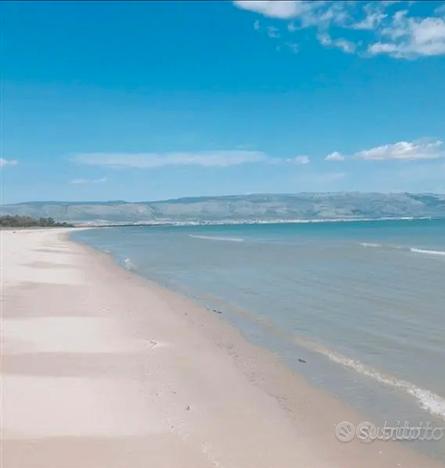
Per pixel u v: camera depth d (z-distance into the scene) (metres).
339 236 85.75
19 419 8.98
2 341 14.11
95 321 17.03
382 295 22.64
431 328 16.25
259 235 99.88
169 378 11.41
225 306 20.45
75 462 7.53
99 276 29.89
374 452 8.11
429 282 26.55
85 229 172.25
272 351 13.81
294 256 44.12
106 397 10.12
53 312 18.31
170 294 23.45
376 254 44.84
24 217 186.75
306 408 9.84
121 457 7.71
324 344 14.52
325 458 7.89
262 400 10.20
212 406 9.84
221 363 12.64
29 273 29.77
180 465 7.52
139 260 42.16
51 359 12.61
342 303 20.86
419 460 7.89
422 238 73.50
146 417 9.20
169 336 15.30
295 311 19.34
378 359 13.04
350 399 10.31
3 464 7.44
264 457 7.86
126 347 13.90
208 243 68.75
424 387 10.98
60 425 8.77
